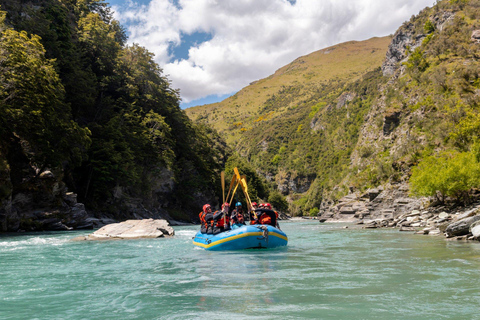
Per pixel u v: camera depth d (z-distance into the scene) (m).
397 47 160.38
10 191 28.50
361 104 188.25
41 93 33.31
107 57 67.88
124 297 5.48
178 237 19.70
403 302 4.83
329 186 146.38
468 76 73.50
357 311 4.43
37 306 5.04
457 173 30.84
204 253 11.56
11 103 31.91
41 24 51.25
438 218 26.58
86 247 14.16
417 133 70.44
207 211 13.92
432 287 5.73
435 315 4.21
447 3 123.75
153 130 66.12
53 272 8.06
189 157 85.44
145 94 72.50
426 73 88.06
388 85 121.00
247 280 6.63
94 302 5.21
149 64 79.06
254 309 4.59
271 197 142.88
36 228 30.83
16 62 30.95
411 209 44.12
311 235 21.62
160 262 9.48
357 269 7.77
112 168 49.97
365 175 82.69
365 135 118.69
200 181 81.12
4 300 5.41
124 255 11.28
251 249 12.29
